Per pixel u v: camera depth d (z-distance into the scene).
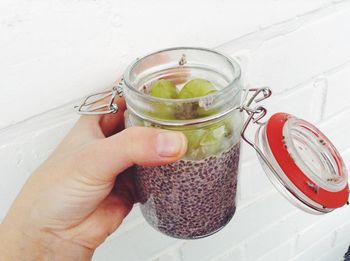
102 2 0.25
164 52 0.24
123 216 0.30
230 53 0.32
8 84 0.24
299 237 0.50
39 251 0.27
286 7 0.33
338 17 0.37
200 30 0.29
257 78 0.34
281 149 0.23
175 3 0.28
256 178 0.40
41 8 0.24
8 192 0.28
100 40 0.26
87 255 0.30
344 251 0.59
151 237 0.36
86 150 0.23
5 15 0.23
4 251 0.26
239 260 0.45
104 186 0.25
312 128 0.26
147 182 0.24
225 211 0.26
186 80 0.25
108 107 0.25
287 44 0.35
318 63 0.38
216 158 0.23
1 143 0.26
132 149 0.21
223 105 0.21
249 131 0.36
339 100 0.42
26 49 0.24
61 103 0.27
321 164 0.24
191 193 0.24
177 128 0.21
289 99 0.38
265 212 0.44
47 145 0.28
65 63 0.26
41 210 0.25
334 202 0.23
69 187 0.24
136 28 0.27
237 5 0.30
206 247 0.41
